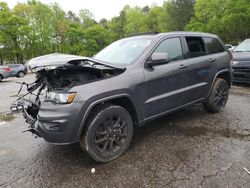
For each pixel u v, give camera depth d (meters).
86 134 2.83
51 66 2.75
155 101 3.46
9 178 2.80
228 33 36.97
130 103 3.18
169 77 3.62
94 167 2.96
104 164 3.02
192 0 51.38
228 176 2.64
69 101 2.65
